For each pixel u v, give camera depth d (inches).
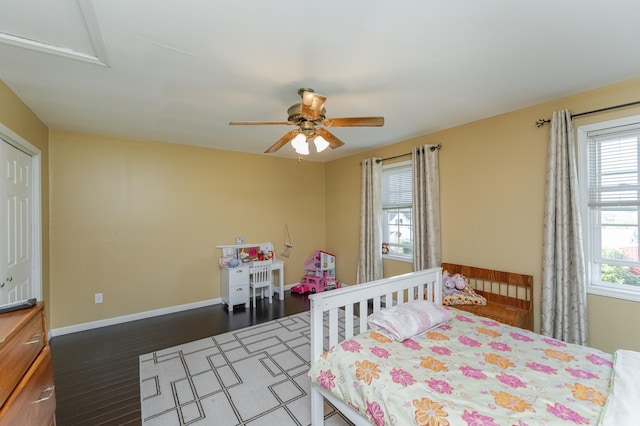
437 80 89.9
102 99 100.0
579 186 100.3
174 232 161.6
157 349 115.2
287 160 206.2
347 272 203.8
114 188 145.0
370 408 52.9
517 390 49.6
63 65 77.5
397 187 170.6
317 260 204.1
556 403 45.8
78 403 82.5
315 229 219.9
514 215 117.3
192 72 82.4
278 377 94.5
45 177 123.6
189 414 77.5
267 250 190.7
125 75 83.5
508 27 64.5
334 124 91.9
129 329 135.9
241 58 75.5
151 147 155.4
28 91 92.7
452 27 64.2
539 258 110.3
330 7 56.9
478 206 129.2
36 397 49.8
